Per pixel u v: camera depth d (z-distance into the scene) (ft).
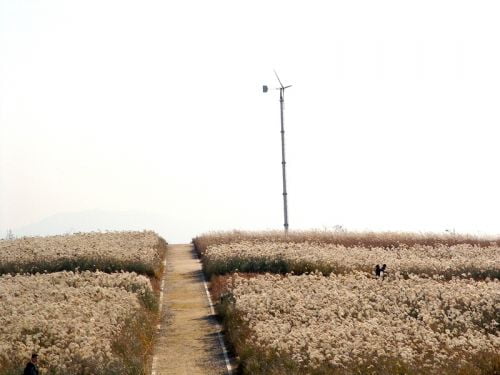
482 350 81.66
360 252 161.38
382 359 76.38
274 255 149.48
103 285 124.16
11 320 91.04
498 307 103.35
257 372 74.54
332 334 85.87
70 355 76.28
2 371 72.02
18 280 129.29
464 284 124.36
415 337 86.69
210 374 80.33
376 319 94.12
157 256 168.66
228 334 95.86
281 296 109.19
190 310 118.01
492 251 167.22
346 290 115.44
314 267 140.97
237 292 115.55
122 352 83.61
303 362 75.97
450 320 98.68
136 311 103.96
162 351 91.86
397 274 132.87
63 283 124.26
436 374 72.02
